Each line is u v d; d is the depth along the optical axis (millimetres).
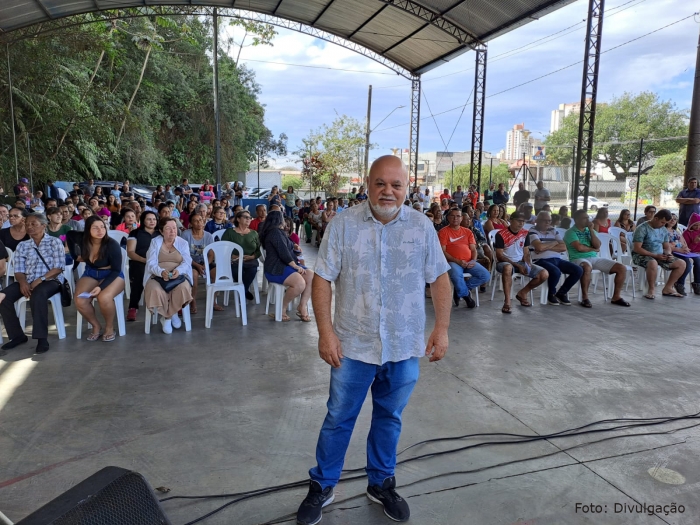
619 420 3064
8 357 4035
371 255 1999
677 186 25828
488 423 3004
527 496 2297
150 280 4664
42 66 15539
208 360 4020
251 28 23922
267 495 2277
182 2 15719
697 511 2197
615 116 31297
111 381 3553
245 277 5992
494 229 7746
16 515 2094
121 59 21188
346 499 2273
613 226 8000
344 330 2053
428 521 2119
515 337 4762
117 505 1405
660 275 7871
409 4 14328
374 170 1949
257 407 3168
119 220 7895
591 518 2145
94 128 17781
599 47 11156
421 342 2098
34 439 2730
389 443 2166
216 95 17812
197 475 2414
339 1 15062
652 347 4488
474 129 16438
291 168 60812
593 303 6309
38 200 11766
